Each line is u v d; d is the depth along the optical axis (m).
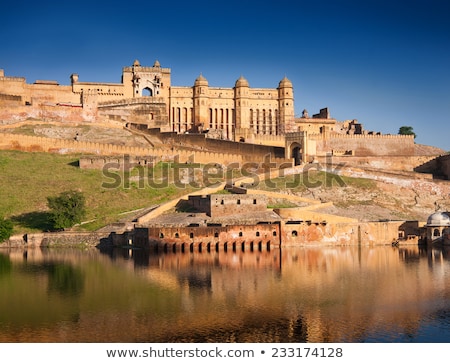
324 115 161.00
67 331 42.84
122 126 139.00
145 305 49.09
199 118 149.88
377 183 104.12
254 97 153.00
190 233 77.19
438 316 45.91
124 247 80.44
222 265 65.88
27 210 90.00
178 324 44.25
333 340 41.06
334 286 55.41
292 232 80.06
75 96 144.50
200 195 89.69
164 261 68.62
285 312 47.16
